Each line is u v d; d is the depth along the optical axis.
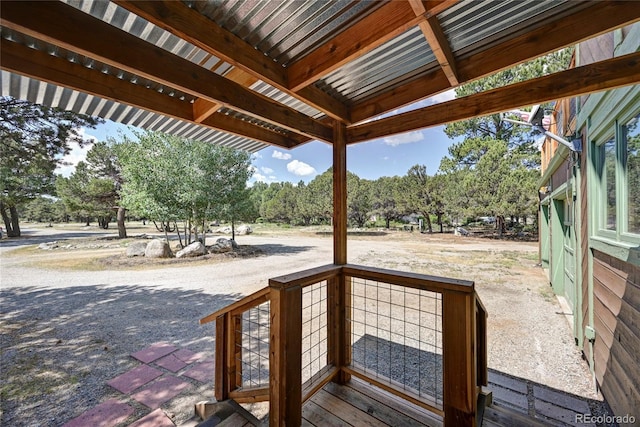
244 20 1.35
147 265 8.08
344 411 1.81
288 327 1.57
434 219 19.56
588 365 2.65
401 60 1.75
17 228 16.53
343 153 2.41
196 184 8.98
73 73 1.61
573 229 3.24
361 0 1.25
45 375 2.59
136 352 3.02
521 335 3.35
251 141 2.98
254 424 1.82
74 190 13.28
